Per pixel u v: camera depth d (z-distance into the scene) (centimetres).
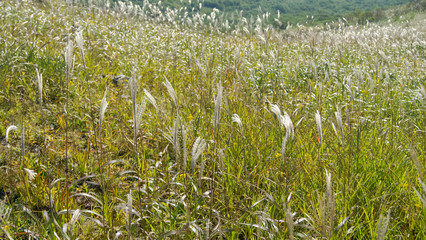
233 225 291
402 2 11244
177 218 296
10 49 648
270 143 404
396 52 1080
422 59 923
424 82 684
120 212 309
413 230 287
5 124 478
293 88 612
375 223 288
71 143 449
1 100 536
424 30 1781
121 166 416
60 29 942
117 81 692
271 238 258
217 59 939
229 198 327
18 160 392
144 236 288
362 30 1361
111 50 882
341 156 360
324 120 458
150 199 303
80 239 282
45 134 440
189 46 1077
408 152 394
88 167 405
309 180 351
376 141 414
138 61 841
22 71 612
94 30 1051
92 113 527
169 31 1288
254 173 352
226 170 365
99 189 372
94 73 711
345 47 1152
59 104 557
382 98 545
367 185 341
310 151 394
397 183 330
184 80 718
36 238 282
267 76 662
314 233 284
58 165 393
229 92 588
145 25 1401
